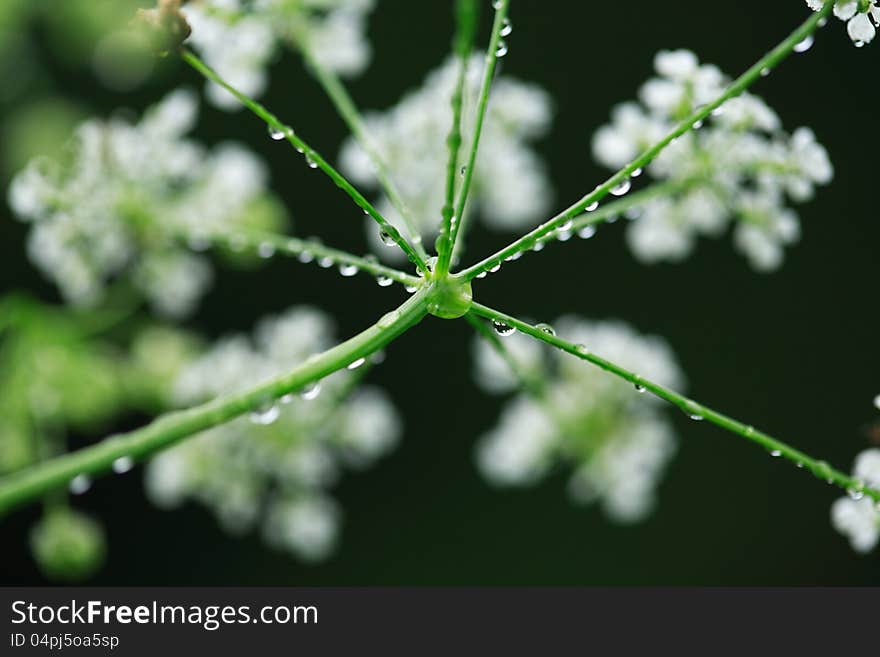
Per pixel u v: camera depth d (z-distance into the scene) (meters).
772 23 0.41
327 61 0.29
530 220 0.30
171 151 0.29
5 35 0.30
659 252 0.28
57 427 0.29
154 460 0.30
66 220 0.29
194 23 0.28
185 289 0.30
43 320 0.29
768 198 0.28
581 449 0.31
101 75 0.31
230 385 0.30
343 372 0.30
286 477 0.30
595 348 0.31
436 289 0.24
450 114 0.30
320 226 0.41
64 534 0.28
